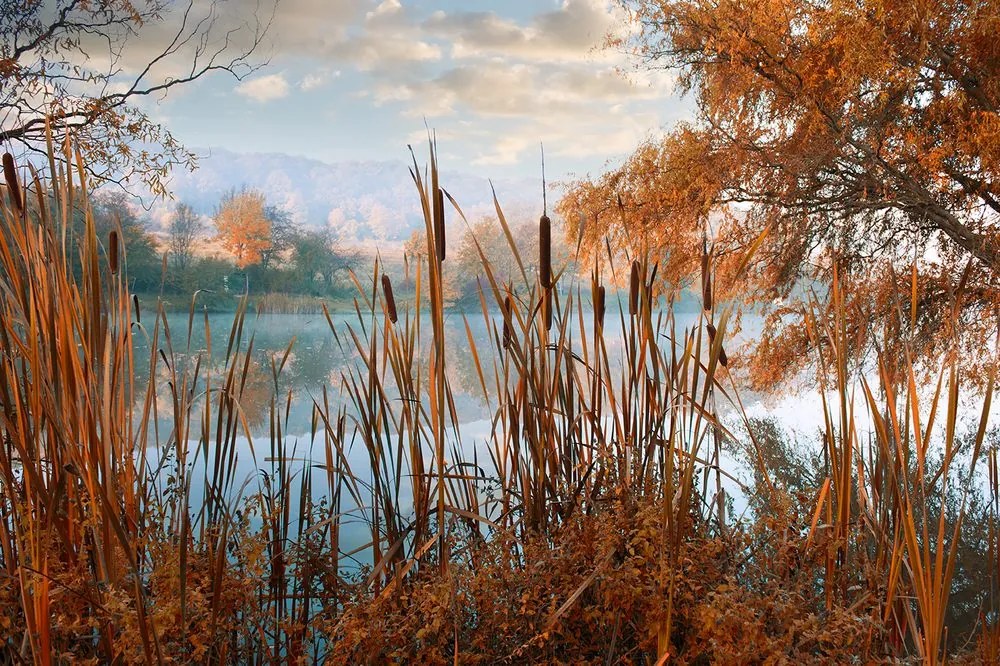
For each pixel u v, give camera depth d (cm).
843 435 190
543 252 200
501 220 196
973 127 858
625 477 214
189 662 166
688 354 207
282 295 3491
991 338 791
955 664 178
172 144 896
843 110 951
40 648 159
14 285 169
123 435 195
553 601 186
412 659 180
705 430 214
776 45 980
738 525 217
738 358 1072
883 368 193
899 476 191
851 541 208
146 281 3009
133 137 873
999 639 172
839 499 193
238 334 212
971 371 771
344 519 358
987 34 843
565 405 232
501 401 222
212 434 616
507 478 241
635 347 224
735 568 204
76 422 167
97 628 174
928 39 868
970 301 854
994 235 850
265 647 202
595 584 193
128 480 194
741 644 165
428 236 173
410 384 214
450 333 2434
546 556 196
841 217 960
